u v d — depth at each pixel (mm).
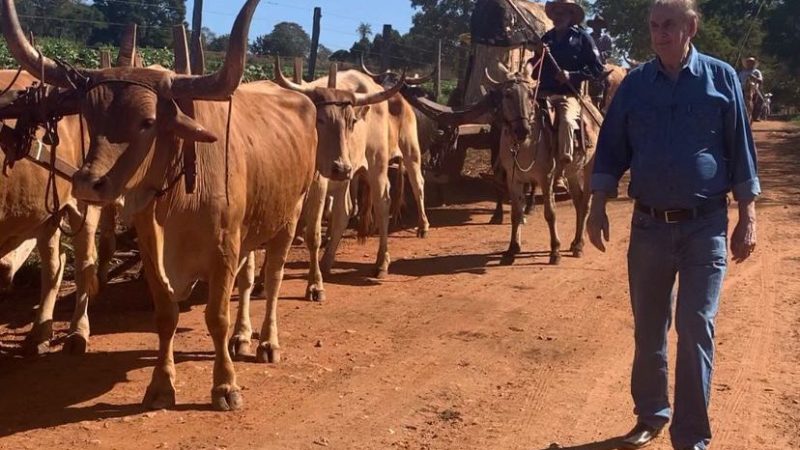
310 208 9500
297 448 5676
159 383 6285
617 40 46969
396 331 8438
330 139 9258
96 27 24844
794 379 7113
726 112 5266
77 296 7602
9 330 8195
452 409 6441
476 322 8773
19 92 5895
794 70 54969
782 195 16969
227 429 5941
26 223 6766
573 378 7152
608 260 11828
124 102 5270
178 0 23766
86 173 5047
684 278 5332
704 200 5273
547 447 5781
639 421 5781
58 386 6707
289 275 10852
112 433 5816
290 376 7066
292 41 37906
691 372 5223
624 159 5590
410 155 12781
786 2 51844
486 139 15867
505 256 11602
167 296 6145
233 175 6094
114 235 8906
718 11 33594
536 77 12328
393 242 13102
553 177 11570
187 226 5922
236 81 5367
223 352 6277
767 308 9211
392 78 11984
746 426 6141
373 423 6137
